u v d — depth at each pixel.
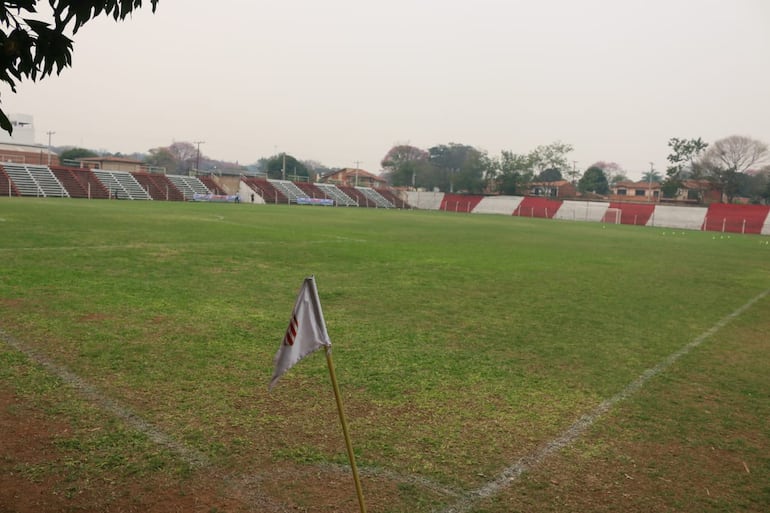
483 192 93.19
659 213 65.25
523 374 7.09
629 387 6.80
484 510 3.93
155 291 10.96
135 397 5.61
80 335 7.63
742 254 27.84
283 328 8.73
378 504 3.92
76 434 4.73
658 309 12.06
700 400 6.45
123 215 31.36
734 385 7.07
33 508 3.64
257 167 135.62
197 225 27.44
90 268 13.10
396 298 11.70
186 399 5.64
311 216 41.84
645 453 4.99
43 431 4.75
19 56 3.14
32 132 80.62
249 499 3.91
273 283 12.72
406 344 8.20
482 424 5.46
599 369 7.49
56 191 57.00
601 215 70.06
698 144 81.75
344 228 31.05
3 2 3.12
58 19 3.15
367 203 82.06
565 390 6.57
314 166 145.25
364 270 15.53
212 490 4.00
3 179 54.62
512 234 33.84
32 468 4.14
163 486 4.02
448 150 115.44
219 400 5.67
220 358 7.03
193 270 13.85
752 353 8.74
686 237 41.47
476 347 8.25
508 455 4.82
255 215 39.06
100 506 3.72
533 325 9.88
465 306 11.25
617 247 28.03
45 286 10.69
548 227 45.03
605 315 11.09
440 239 27.33
